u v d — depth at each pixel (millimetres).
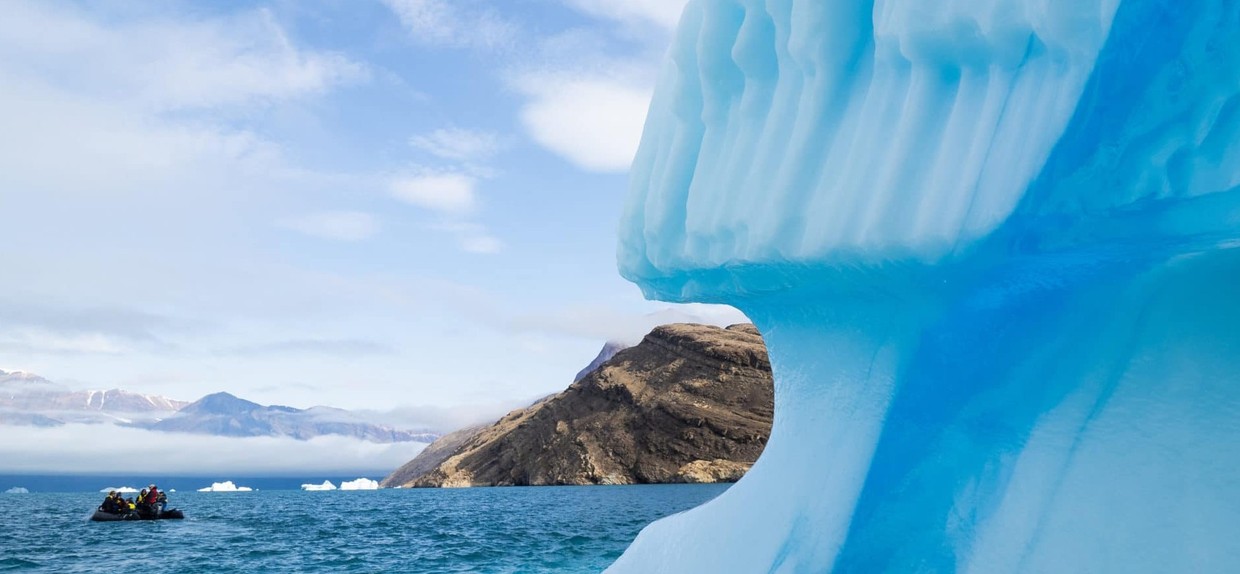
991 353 4082
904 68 3900
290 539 29453
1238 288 3348
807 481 4719
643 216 5660
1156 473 3451
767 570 4559
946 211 3523
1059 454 3738
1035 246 3342
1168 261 3406
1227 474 3293
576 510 45438
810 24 4254
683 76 5266
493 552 21234
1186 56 2953
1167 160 2922
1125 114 3061
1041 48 3400
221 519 44156
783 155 4398
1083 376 3768
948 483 4078
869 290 4270
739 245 4543
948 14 3586
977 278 3756
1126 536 3420
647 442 116750
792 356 5234
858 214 3861
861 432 4531
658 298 6102
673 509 44625
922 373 4320
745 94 4738
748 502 5133
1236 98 2812
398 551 23312
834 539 4332
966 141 3568
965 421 4117
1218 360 3420
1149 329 3615
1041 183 3229
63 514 54906
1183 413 3463
